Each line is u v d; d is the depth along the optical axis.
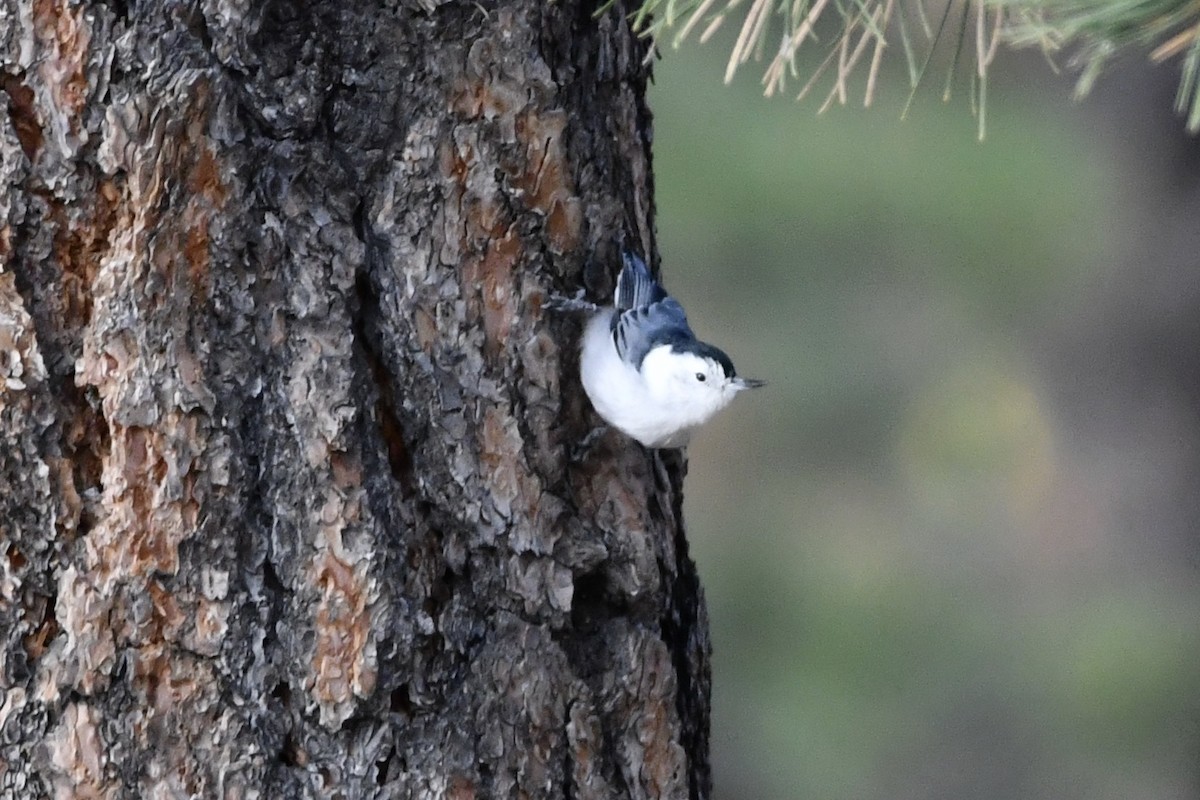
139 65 6.11
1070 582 13.97
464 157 6.69
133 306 6.09
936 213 14.02
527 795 6.57
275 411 6.27
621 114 7.54
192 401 6.14
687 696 7.50
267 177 6.32
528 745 6.60
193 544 6.14
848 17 5.68
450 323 6.64
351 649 6.25
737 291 14.54
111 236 6.18
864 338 14.73
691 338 8.09
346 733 6.29
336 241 6.40
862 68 13.82
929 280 14.38
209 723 6.17
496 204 6.75
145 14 6.12
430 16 6.61
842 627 14.11
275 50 6.33
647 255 7.84
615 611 7.06
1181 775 12.95
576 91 7.18
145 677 6.14
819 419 14.95
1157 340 13.68
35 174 6.14
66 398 6.20
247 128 6.29
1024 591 14.15
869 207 14.05
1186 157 13.33
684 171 13.85
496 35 6.73
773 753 13.64
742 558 14.66
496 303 6.77
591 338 7.09
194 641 6.16
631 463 7.21
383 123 6.57
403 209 6.57
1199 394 13.66
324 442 6.28
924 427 14.75
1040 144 13.89
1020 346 14.38
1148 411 13.80
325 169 6.41
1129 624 13.45
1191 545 13.70
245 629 6.20
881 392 14.85
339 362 6.34
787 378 14.71
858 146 13.91
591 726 6.72
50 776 6.13
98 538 6.13
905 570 14.45
